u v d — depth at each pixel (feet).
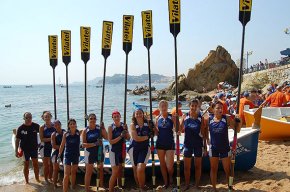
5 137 54.85
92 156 23.15
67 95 27.30
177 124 21.75
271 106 43.16
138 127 22.31
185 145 22.43
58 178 27.99
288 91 47.83
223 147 20.79
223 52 148.56
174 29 22.13
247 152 25.16
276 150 32.50
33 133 26.61
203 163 25.71
